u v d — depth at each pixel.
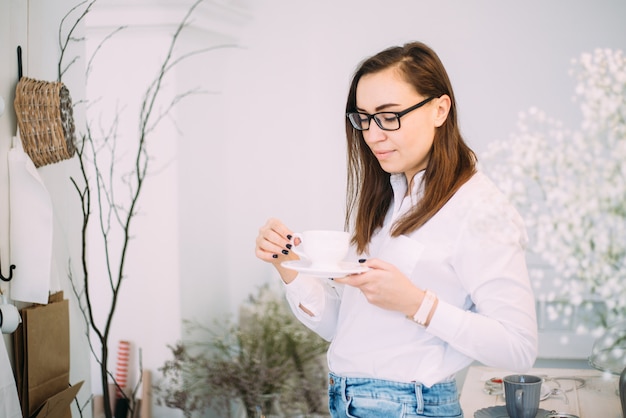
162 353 3.22
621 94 1.54
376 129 1.44
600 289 1.52
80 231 2.43
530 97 3.18
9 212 1.88
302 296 1.66
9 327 1.74
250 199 3.61
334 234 1.42
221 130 3.53
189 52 3.23
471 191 1.41
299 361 3.29
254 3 3.54
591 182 1.54
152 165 3.21
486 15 3.24
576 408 1.95
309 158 3.60
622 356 1.64
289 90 3.59
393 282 1.34
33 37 2.04
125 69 3.21
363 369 1.47
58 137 1.95
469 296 1.46
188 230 3.27
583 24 3.11
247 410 3.12
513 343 1.33
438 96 1.45
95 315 3.27
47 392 1.93
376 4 3.45
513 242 1.35
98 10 3.10
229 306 3.62
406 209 1.51
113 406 3.17
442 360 1.43
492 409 1.86
